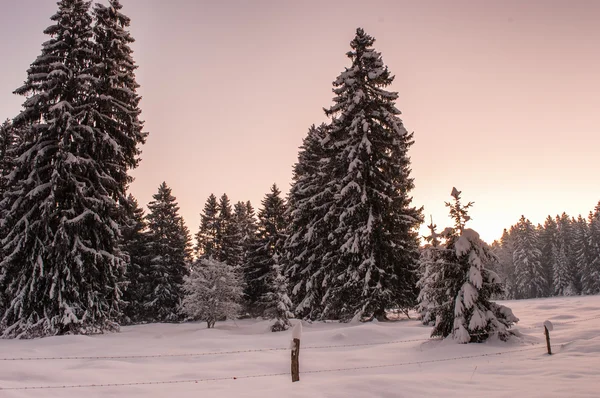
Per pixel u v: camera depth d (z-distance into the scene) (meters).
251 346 14.57
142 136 24.91
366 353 12.05
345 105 26.14
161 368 10.16
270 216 46.69
